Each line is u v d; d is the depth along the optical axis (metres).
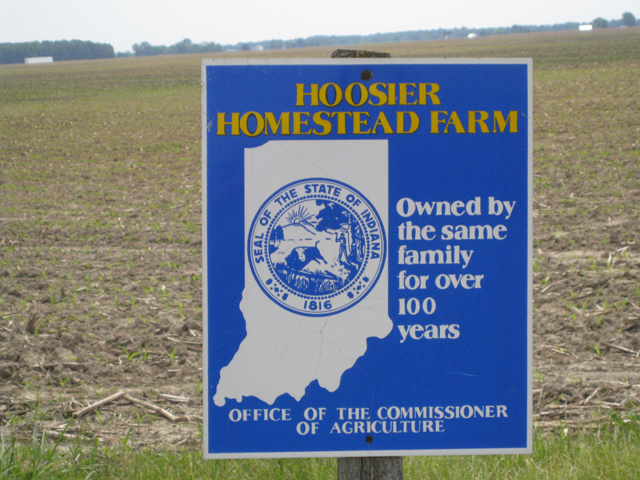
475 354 2.60
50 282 8.68
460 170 2.54
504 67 2.52
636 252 9.24
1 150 23.56
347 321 2.57
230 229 2.53
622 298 7.31
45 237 11.43
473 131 2.53
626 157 17.03
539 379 5.24
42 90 48.62
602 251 9.35
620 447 3.79
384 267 2.56
